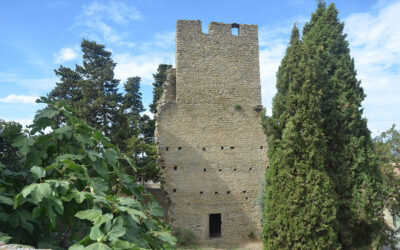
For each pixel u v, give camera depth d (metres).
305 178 10.87
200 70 15.59
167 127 14.57
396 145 16.30
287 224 10.62
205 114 15.20
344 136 12.16
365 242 11.49
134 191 4.13
